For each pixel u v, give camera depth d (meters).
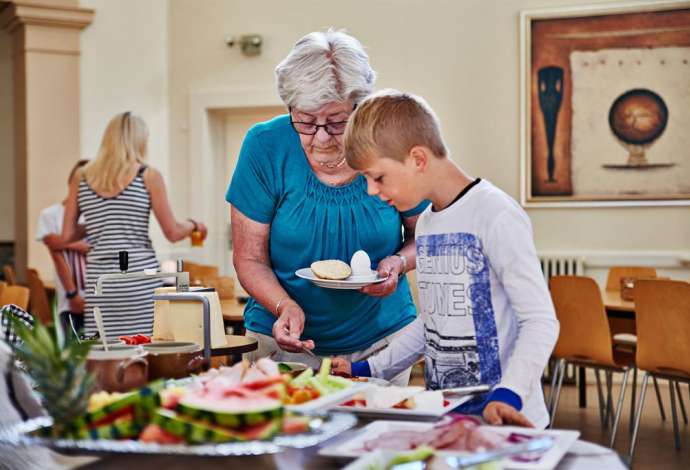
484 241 1.81
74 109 7.59
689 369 4.09
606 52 6.83
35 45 7.45
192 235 4.14
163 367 1.61
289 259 2.35
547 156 6.97
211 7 7.85
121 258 2.19
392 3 7.34
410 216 2.42
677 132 6.71
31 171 7.44
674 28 6.70
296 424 1.28
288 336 2.10
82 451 1.36
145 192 3.87
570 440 1.34
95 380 1.42
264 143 2.30
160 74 7.93
